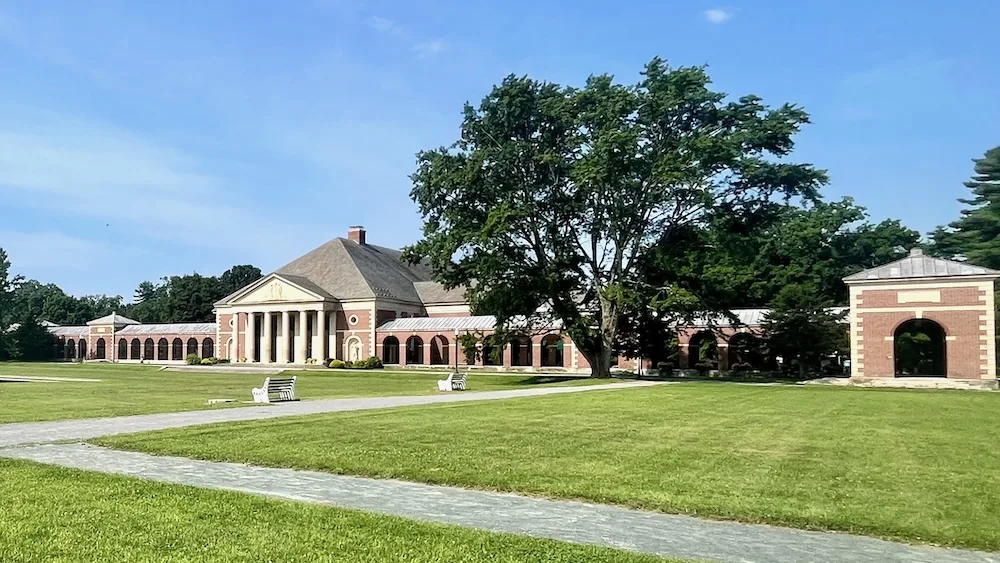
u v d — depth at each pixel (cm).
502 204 4291
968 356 3969
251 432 1562
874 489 1001
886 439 1523
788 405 2445
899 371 5447
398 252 10150
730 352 6241
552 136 4522
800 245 7238
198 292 11931
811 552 719
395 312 8431
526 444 1409
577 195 4500
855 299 4275
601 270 4806
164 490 927
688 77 4153
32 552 638
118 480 992
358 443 1403
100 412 2069
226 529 728
